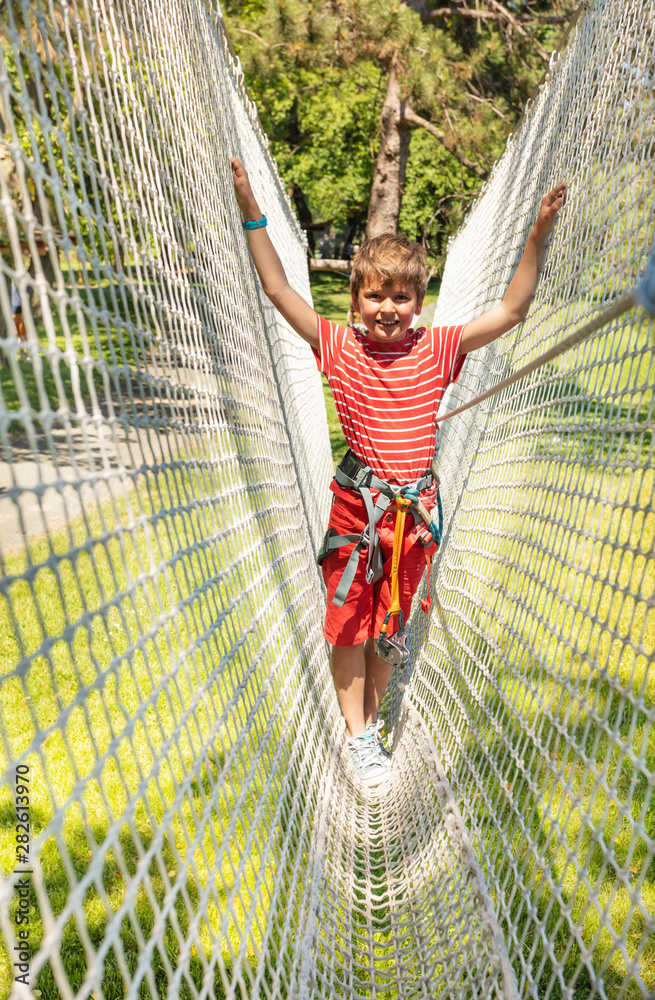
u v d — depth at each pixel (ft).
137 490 4.80
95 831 9.57
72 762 3.21
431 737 9.98
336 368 8.66
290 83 55.93
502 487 10.86
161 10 6.81
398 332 8.47
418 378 8.60
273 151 76.84
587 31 9.68
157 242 5.91
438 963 6.40
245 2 42.65
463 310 19.88
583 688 12.14
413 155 71.92
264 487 9.64
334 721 11.07
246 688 6.75
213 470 7.06
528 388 10.69
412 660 13.26
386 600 9.32
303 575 11.87
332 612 9.48
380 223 50.14
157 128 6.43
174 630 4.99
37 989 7.45
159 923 3.81
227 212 9.56
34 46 3.66
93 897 8.63
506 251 14.60
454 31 52.49
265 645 7.79
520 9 53.47
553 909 8.29
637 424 6.15
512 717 7.52
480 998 5.56
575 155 9.55
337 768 9.81
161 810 9.89
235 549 7.42
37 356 3.39
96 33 4.82
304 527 13.23
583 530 7.07
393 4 39.11
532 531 8.82
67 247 3.83
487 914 6.02
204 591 5.86
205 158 8.38
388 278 8.13
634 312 6.64
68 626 3.39
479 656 9.53
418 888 7.65
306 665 10.03
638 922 8.21
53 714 12.05
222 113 10.07
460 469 14.89
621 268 7.14
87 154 4.28
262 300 13.07
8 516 20.47
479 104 49.06
